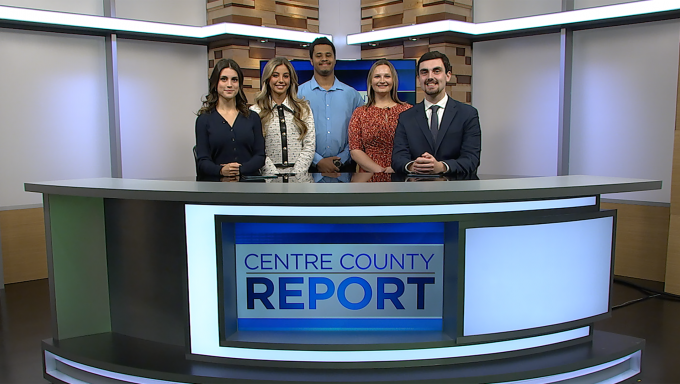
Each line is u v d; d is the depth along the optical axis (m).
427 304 2.31
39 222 4.64
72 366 2.48
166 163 5.18
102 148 4.89
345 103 4.22
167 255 2.46
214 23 5.20
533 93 4.80
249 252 2.29
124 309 2.65
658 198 4.33
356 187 2.13
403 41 5.14
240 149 3.12
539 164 4.83
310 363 2.20
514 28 4.44
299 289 2.30
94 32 4.55
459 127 3.28
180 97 5.21
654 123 4.27
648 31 4.21
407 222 2.14
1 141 4.40
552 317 2.35
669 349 3.10
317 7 5.58
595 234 2.40
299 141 3.50
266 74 3.43
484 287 2.22
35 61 4.49
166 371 2.21
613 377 2.44
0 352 3.13
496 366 2.24
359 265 2.29
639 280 4.44
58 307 2.58
